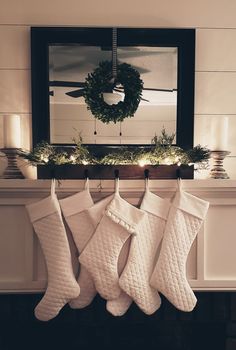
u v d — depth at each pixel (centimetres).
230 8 143
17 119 131
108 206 119
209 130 145
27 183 120
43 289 125
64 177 123
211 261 126
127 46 141
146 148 140
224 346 138
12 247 125
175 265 120
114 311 120
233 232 126
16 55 141
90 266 119
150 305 120
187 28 142
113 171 123
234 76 145
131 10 142
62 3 141
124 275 118
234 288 126
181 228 121
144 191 124
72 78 141
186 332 138
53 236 120
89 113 141
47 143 133
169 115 142
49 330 138
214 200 125
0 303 133
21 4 140
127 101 138
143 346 139
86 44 140
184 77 141
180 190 122
